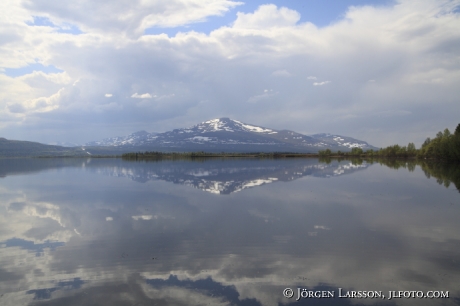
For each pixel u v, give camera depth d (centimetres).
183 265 1778
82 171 8744
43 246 2122
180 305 1369
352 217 2853
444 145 10794
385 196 3988
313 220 2750
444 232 2367
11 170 9506
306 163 12488
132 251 2003
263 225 2594
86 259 1878
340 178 6250
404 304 1367
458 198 3838
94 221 2788
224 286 1530
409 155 16612
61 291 1494
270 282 1571
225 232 2392
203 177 6600
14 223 2753
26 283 1577
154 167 10319
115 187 5059
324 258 1856
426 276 1620
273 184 5291
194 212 3102
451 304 1366
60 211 3234
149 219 2836
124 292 1480
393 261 1811
